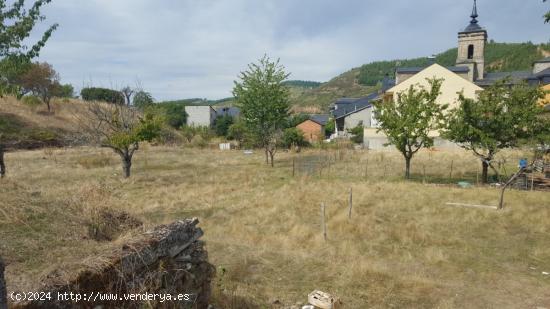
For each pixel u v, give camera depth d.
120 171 21.02
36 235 4.32
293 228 10.26
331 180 18.19
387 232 9.97
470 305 6.22
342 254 8.45
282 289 6.47
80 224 4.96
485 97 16.41
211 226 10.73
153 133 18.61
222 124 51.66
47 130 34.12
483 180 16.94
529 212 11.62
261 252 8.31
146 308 3.63
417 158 25.83
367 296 6.34
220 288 5.93
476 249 8.85
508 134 15.81
